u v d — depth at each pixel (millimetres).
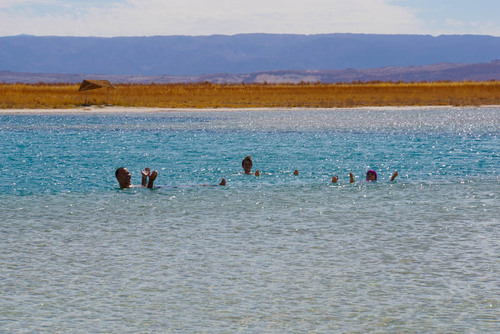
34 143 53219
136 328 12711
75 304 14047
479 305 13898
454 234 20281
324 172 36031
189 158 43031
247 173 35500
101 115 93625
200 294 14664
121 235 20375
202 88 163750
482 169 37000
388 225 21641
